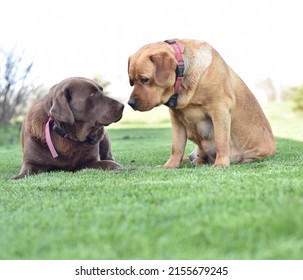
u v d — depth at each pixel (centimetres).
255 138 680
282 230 278
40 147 622
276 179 451
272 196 358
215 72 609
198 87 603
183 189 416
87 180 520
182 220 309
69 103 600
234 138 671
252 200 355
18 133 1546
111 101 608
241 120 664
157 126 1770
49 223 329
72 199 409
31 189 487
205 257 261
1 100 1499
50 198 425
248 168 566
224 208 332
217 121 613
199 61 603
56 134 613
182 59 591
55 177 557
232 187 413
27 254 281
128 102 588
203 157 683
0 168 782
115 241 285
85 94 602
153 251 268
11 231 319
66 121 586
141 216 326
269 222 292
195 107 617
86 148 627
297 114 2108
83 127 606
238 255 259
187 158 719
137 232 296
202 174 516
